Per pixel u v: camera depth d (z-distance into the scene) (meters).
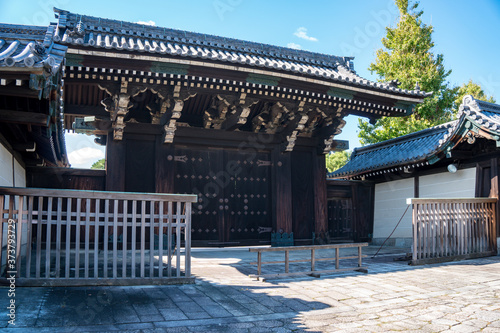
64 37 10.12
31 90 5.14
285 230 13.49
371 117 13.85
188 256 6.61
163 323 4.49
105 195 6.10
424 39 21.25
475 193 11.76
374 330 4.39
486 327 4.47
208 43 13.21
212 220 12.88
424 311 5.18
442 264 9.23
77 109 11.77
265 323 4.64
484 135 10.23
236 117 12.01
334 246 8.16
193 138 12.73
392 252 12.49
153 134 12.21
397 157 14.55
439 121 21.42
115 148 11.75
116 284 6.07
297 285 6.82
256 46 14.22
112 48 9.13
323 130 14.08
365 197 16.69
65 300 5.09
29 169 10.97
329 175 18.12
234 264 9.30
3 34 9.93
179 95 10.80
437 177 13.57
